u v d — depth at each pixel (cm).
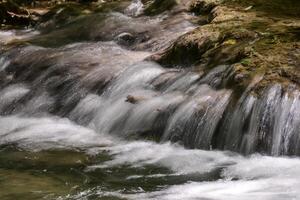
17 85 1271
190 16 1451
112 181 672
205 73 902
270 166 686
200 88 873
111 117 957
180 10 1522
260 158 718
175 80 948
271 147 725
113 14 1678
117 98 1000
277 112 736
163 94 924
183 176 678
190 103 841
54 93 1162
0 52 1446
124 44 1403
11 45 1488
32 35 1744
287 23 1084
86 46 1408
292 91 749
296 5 1289
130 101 940
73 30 1614
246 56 880
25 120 1094
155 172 702
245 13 1227
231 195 590
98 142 885
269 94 755
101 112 995
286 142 718
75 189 642
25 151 840
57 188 646
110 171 716
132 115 914
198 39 1046
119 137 902
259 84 779
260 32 1005
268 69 813
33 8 2172
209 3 1455
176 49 1069
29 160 785
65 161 773
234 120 767
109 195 616
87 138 917
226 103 795
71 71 1191
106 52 1316
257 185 620
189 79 920
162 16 1549
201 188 625
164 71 1032
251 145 736
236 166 700
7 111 1193
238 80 812
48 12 1900
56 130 987
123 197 608
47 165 755
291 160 703
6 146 876
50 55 1323
